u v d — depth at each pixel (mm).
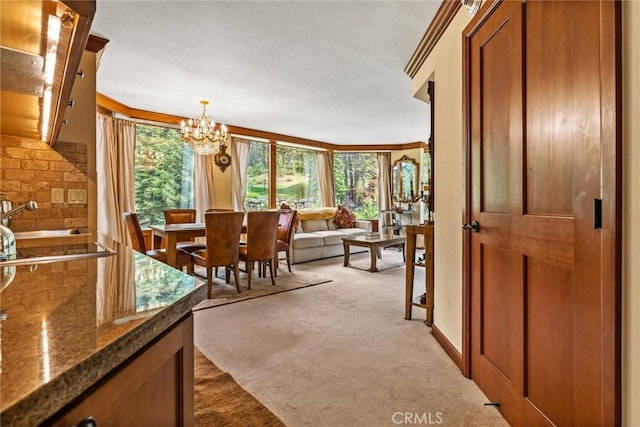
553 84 1220
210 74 3498
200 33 2625
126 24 2477
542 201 1295
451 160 2217
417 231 2824
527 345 1393
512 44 1470
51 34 832
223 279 4391
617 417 937
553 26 1215
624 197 920
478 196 1787
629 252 908
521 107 1410
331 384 1852
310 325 2754
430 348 2311
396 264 5492
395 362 2107
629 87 902
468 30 1866
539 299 1316
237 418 1558
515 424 1462
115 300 708
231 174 6160
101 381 503
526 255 1390
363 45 2828
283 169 7273
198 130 4293
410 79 3643
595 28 1017
